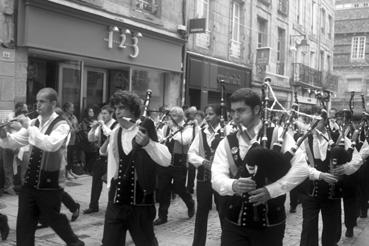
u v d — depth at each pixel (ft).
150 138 11.41
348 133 21.25
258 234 9.90
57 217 14.38
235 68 55.67
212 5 50.83
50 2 30.40
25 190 14.11
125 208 11.50
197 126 23.21
